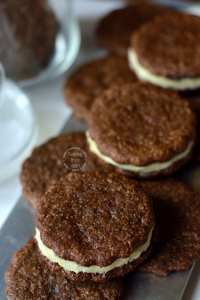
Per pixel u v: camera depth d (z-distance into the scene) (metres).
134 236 0.27
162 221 0.30
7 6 0.34
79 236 0.27
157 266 0.28
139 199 0.28
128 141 0.31
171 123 0.32
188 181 0.32
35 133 0.36
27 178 0.31
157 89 0.34
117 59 0.39
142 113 0.33
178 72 0.35
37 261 0.28
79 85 0.37
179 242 0.29
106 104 0.33
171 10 0.43
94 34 0.42
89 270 0.27
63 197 0.28
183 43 0.37
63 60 0.40
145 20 0.42
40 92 0.39
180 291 0.28
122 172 0.31
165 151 0.31
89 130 0.33
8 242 0.29
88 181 0.29
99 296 0.27
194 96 0.36
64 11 0.39
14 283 0.27
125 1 0.46
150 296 0.27
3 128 0.36
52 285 0.27
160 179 0.32
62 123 0.37
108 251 0.26
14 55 0.36
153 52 0.36
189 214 0.30
